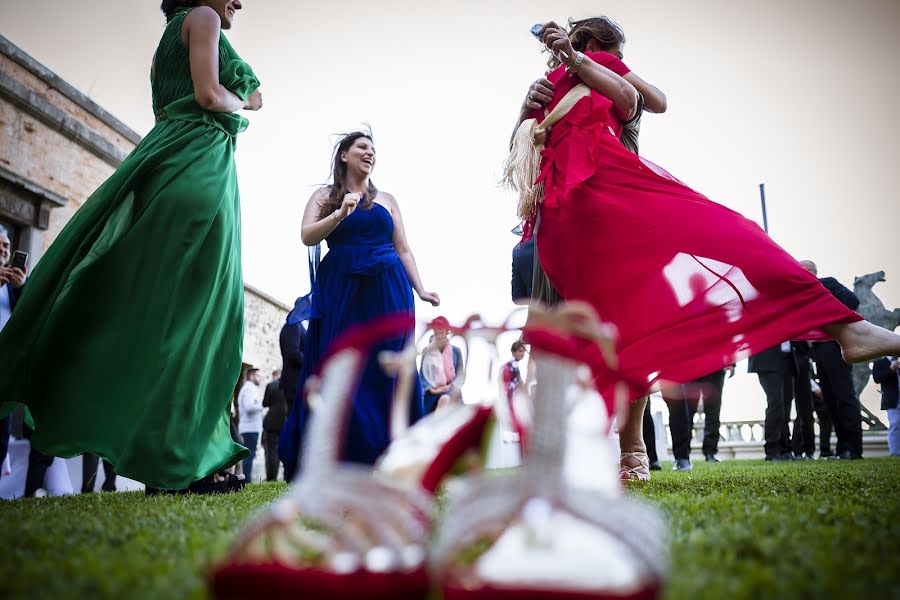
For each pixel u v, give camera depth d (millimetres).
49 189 13523
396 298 5301
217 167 4871
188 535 2359
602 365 4031
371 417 4938
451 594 1367
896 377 13469
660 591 1361
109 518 2975
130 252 4582
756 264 4113
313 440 1659
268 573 1394
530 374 2193
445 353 5973
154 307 4520
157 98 5148
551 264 4539
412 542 1529
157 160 4695
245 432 13000
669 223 4293
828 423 13070
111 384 4445
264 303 21938
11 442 7285
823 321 3975
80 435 4367
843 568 1654
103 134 15188
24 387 4441
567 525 1475
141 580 1646
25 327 4418
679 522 2420
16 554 2041
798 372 11391
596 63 4695
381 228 5527
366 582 1391
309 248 5480
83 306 4527
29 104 13102
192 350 4535
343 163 5625
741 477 5195
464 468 2260
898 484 4051
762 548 1911
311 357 5297
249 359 20750
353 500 1541
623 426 4602
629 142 5008
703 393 11195
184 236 4629
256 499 4020
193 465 4426
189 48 4977
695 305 4164
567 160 4566
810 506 2828
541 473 1450
